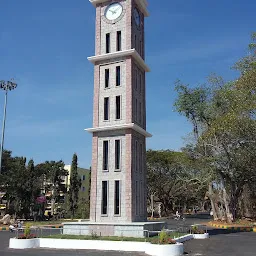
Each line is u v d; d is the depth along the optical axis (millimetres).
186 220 62281
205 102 46562
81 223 27562
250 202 52531
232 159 43938
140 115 32906
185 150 50781
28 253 20641
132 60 31797
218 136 42969
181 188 76188
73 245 23156
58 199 69500
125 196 28484
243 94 36969
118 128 29828
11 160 71812
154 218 71188
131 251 21422
